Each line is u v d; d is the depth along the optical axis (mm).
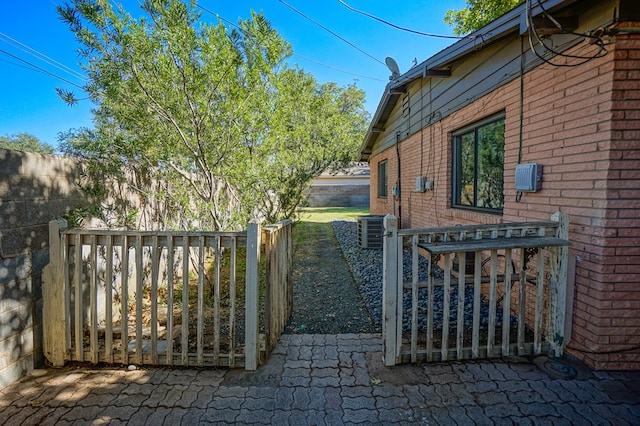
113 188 4051
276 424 2125
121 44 3666
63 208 3162
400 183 8320
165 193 4863
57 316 2807
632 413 2176
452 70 5340
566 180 2965
